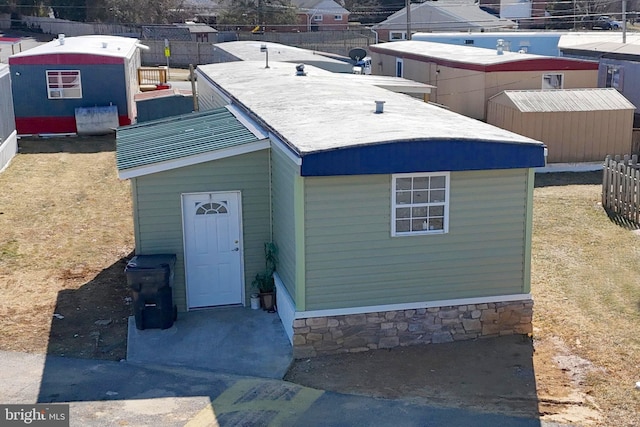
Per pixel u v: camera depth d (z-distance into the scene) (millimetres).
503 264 10805
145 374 9719
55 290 12680
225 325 11328
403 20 55094
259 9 60938
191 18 65938
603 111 21422
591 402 9102
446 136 10062
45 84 25625
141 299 10984
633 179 16562
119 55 26047
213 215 11789
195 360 10211
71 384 9352
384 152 9781
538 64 25812
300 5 66375
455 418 8672
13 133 23156
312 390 9375
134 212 11531
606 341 10797
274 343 10734
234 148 11445
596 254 14547
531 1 68812
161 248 11727
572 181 20531
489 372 9922
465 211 10508
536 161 10367
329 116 12125
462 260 10648
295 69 20938
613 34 35219
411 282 10539
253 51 28188
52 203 18125
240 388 9367
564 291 12711
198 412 8703
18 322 11305
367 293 10422
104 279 13250
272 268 11883
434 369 10016
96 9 60812
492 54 28469
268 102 14055
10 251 14531
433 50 31375
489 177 10469
